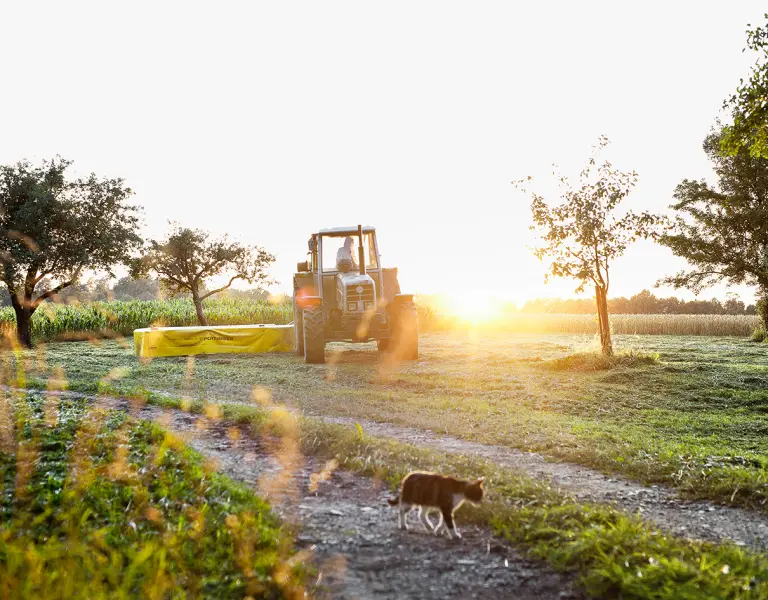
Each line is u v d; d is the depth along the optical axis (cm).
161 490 508
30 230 2394
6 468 574
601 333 1759
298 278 1952
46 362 1773
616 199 1678
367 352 2069
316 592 365
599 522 470
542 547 423
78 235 2523
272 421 791
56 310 2961
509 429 866
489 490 543
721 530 509
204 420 865
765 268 2711
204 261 3394
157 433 727
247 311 3572
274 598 353
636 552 400
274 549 410
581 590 374
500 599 363
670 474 648
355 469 620
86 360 1839
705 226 2897
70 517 442
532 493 545
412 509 510
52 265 2492
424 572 396
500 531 458
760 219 2722
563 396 1221
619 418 1043
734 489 594
